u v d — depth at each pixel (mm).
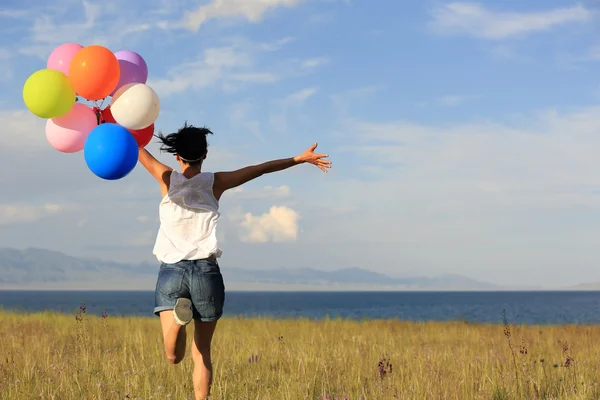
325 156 5301
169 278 4898
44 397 5695
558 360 8672
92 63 5066
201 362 5172
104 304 125312
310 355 8352
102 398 5648
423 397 5816
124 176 5172
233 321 19797
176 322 4668
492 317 62719
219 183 5203
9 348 8945
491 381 6477
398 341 12664
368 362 8336
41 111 5141
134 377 6406
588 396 6078
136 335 10875
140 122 5258
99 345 9109
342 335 13641
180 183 5102
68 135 5371
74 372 6691
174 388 6266
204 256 4930
